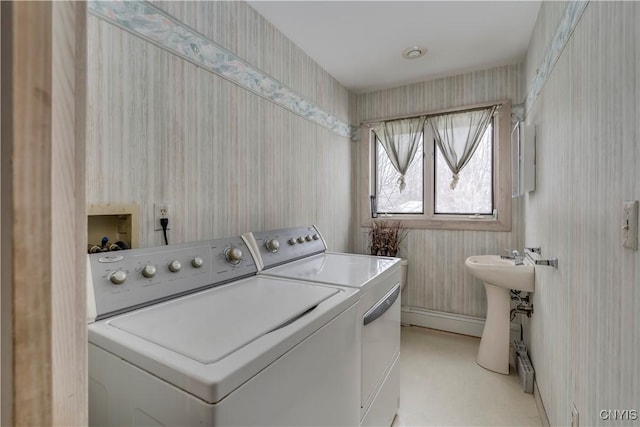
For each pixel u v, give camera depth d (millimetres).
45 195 299
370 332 1301
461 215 2799
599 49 951
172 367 636
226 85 1604
